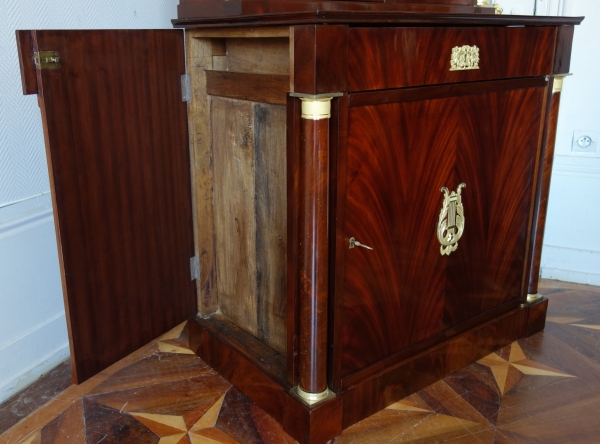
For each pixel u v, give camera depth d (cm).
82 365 149
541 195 172
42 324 161
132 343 164
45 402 148
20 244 151
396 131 127
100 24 162
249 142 146
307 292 123
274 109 134
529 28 148
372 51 115
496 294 170
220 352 158
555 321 190
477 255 160
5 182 146
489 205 158
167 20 184
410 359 148
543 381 156
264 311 154
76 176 138
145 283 164
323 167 115
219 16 134
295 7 123
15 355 152
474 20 129
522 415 142
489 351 170
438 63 128
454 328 160
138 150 153
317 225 118
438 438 133
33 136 152
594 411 143
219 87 153
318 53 105
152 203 160
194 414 143
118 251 153
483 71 140
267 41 137
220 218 165
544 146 167
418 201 138
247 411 144
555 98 163
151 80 152
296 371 132
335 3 125
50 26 149
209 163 166
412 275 143
